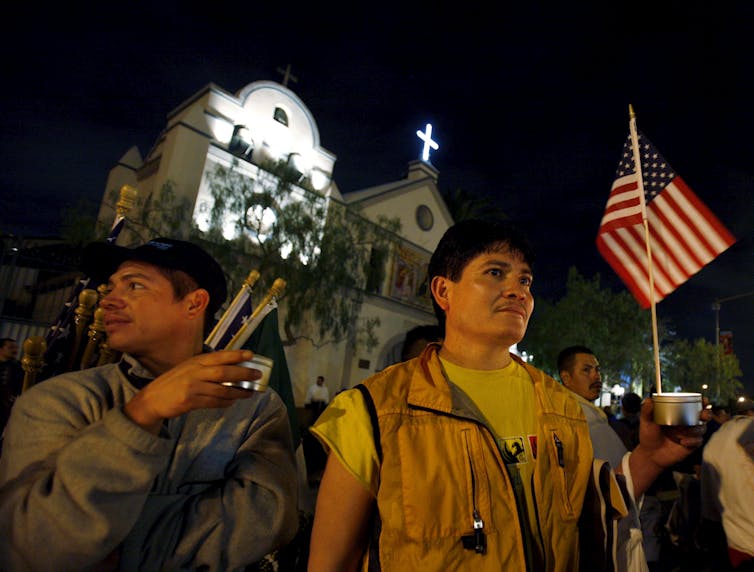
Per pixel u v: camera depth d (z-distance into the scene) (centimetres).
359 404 142
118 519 98
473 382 150
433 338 319
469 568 120
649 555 378
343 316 1669
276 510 128
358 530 134
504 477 131
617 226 246
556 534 134
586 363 327
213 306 155
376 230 1831
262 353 268
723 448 248
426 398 140
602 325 2991
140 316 133
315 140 1950
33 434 114
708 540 267
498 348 154
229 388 96
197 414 131
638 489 148
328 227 1631
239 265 1466
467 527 123
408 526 122
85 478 95
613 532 142
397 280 2123
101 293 223
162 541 115
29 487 103
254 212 1495
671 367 3747
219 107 1694
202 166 1559
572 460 147
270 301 148
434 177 2455
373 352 1980
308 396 1552
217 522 119
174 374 99
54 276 1070
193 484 124
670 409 138
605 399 3136
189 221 1478
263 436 141
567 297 3088
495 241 156
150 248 141
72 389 123
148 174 1698
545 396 155
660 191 242
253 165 1703
